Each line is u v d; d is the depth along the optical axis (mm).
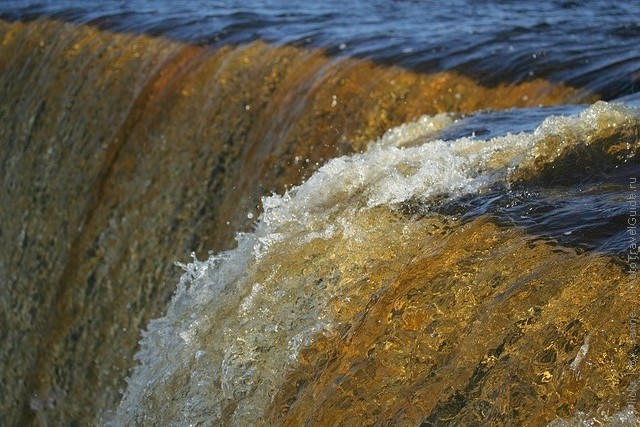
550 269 3352
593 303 3125
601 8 11008
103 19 9984
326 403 3422
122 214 7922
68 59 9500
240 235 4703
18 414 8047
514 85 7203
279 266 4223
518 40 8273
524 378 3014
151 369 4691
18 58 10195
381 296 3607
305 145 7031
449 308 3402
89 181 8406
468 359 3189
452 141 4828
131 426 4660
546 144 4371
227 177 7379
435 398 3160
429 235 3900
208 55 8391
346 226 4168
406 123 6887
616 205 3730
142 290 7414
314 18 9914
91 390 7484
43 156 9086
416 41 8211
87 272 7953
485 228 3736
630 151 4223
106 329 7543
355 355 3494
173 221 7484
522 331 3154
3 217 9172
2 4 11117
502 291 3355
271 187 6953
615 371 2893
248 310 4172
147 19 9836
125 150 8250
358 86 7266
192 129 7840
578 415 2846
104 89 8844
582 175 4121
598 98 6812
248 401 3828
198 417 4051
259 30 9109
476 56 7641
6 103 9961
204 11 10180
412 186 4285
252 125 7512
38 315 8328
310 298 3965
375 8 10812
